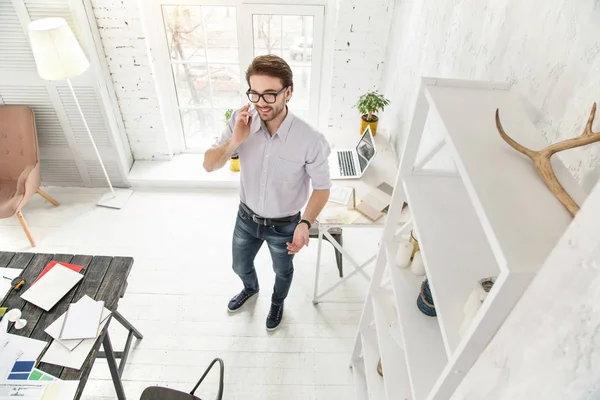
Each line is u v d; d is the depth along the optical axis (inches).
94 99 117.9
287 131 67.1
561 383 16.2
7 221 122.8
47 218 124.3
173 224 123.9
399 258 59.0
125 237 119.0
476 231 45.8
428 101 45.1
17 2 100.7
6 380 57.7
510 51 53.4
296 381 87.2
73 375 59.1
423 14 90.2
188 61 127.3
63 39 97.5
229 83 132.8
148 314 98.9
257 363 90.0
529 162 36.3
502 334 23.1
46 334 63.7
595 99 37.8
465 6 67.9
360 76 127.0
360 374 86.1
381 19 115.8
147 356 90.4
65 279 72.0
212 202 132.6
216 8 118.3
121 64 119.6
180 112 137.7
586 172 38.6
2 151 115.2
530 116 49.4
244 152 71.0
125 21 111.9
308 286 106.7
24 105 115.0
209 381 86.5
